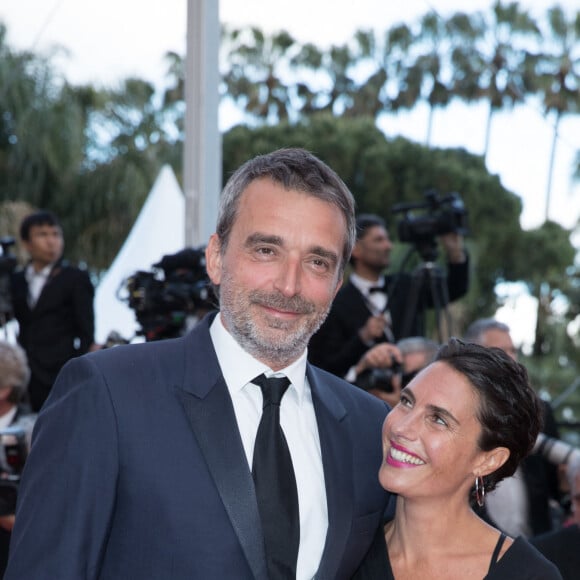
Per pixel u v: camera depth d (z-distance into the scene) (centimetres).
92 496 190
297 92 2622
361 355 424
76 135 1404
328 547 206
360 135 1645
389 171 1598
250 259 202
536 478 379
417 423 220
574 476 318
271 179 204
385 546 227
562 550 304
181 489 195
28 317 529
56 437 195
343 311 449
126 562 193
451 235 459
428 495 220
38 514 190
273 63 2628
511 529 363
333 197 205
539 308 1680
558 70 2541
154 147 1546
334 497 211
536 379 1490
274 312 202
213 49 476
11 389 349
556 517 415
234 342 212
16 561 188
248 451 207
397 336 449
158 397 202
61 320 530
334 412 224
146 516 193
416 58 2616
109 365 203
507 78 2538
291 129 1653
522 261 1684
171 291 396
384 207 1602
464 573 220
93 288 540
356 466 223
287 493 204
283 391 213
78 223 1396
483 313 1652
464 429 220
